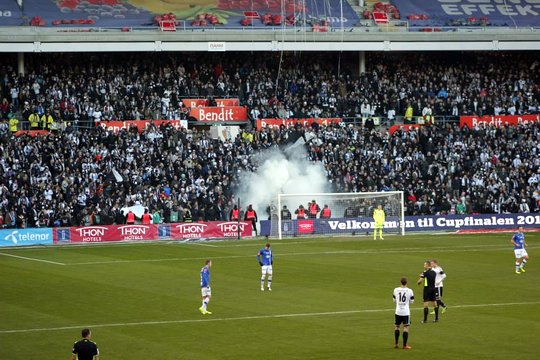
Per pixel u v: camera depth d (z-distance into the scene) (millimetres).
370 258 59938
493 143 84938
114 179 75250
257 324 38844
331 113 88875
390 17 98312
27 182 72688
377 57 98312
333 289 47688
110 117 83875
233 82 91812
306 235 74812
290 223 74438
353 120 89500
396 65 97562
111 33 88062
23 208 70625
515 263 57219
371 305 43000
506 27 98062
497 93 93625
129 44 88688
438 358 32688
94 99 85562
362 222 75938
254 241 71312
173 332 37375
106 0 94625
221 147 81062
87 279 51406
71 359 32969
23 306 43281
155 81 89312
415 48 93625
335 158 81375
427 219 77188
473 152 83438
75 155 77000
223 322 39375
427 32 93688
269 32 91312
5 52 89062
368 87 91500
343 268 55344
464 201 78375
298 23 95375
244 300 44656
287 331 37375
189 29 92375
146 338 36312
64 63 91375
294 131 83062
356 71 97875
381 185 78938
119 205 72938
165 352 33844
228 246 67688
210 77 91750
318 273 53312
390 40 93188
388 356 33031
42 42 86562
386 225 76500
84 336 28469
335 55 97312
